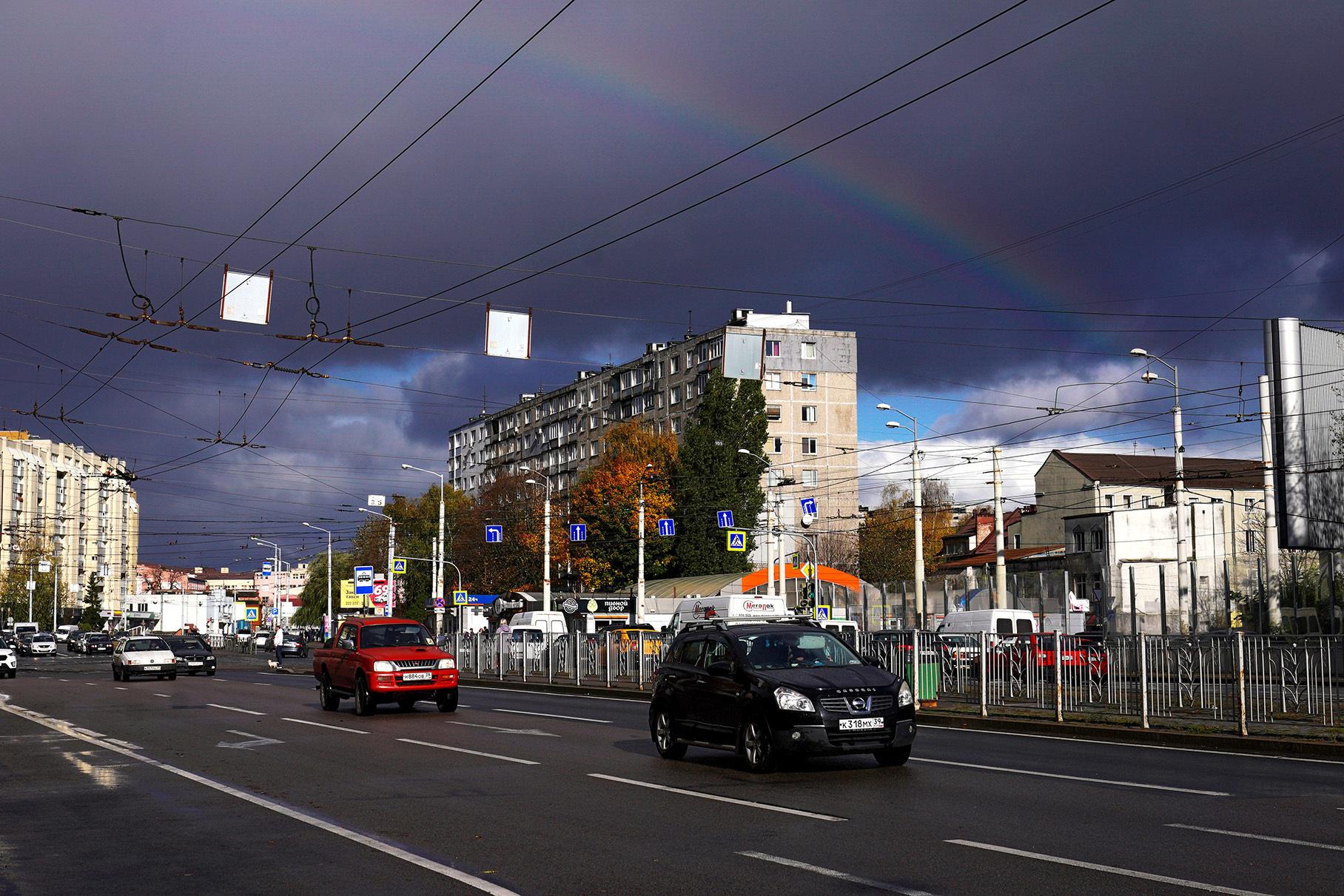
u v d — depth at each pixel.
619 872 8.87
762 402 80.44
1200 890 8.02
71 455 151.88
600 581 82.62
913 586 57.41
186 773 15.33
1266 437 42.66
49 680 46.28
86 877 8.95
